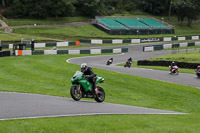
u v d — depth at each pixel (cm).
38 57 7250
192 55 8000
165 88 3994
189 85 4369
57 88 3375
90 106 2059
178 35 14475
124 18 15388
